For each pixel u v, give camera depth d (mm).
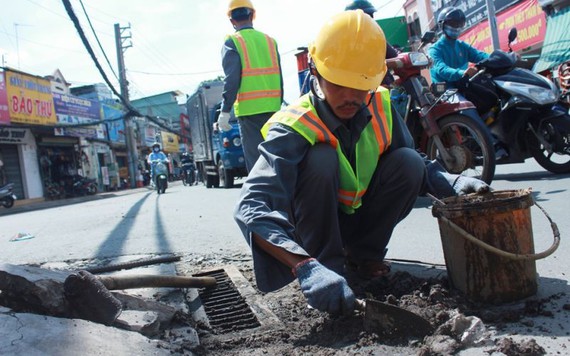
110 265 3746
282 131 2178
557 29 13031
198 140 16031
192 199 9883
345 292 1616
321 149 2217
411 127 5367
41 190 21516
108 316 1927
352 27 2020
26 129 20938
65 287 1943
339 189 2371
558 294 2156
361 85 2004
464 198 2262
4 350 1535
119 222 6820
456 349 1675
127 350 1721
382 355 1718
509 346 1630
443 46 5781
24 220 9516
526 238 2084
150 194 15859
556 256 2818
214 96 13648
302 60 14930
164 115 51938
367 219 2561
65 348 1625
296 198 2311
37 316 1771
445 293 2109
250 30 4691
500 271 2033
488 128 5496
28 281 1885
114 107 31469
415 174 2395
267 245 1833
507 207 2008
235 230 5062
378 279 2502
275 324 2193
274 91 4668
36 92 20766
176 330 2125
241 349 1965
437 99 5070
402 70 5066
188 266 3602
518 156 5684
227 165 11461
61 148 23641
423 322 1794
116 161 31594
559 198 4488
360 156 2342
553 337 1746
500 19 15945
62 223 7637
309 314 2270
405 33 22422
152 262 3795
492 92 5500
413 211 4855
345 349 1807
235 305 2578
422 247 3449
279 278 1906
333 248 2357
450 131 5145
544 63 12961
